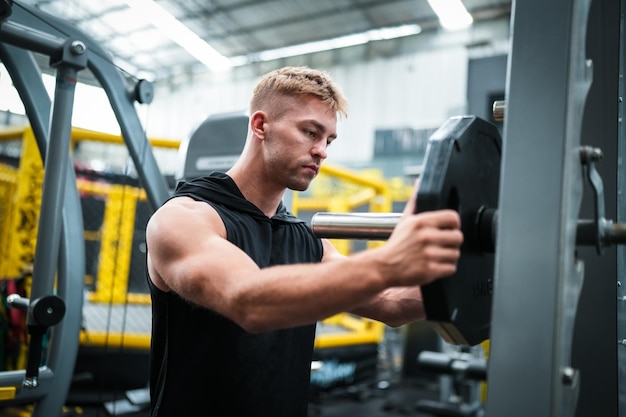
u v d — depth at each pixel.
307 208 4.61
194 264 0.82
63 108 1.50
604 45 1.04
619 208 1.06
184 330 1.01
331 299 0.67
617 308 1.01
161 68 8.44
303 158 1.05
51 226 1.47
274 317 0.71
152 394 1.08
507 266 0.66
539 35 0.68
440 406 4.22
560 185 0.64
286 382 1.09
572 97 0.65
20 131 3.15
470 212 0.74
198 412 1.01
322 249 1.25
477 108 3.47
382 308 1.13
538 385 0.62
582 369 1.02
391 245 0.66
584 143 1.02
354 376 4.68
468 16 6.81
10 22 1.42
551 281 0.63
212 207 1.03
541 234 0.64
